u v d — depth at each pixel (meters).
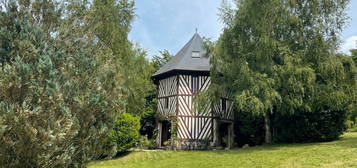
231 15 14.24
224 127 19.31
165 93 18.62
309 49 13.11
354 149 10.07
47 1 4.98
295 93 12.45
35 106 3.61
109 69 5.16
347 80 13.55
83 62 4.68
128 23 15.38
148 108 20.39
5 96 3.58
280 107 13.12
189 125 16.80
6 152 3.57
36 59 4.02
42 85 3.75
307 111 13.77
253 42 13.52
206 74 17.44
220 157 11.62
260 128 17.28
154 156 13.78
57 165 3.84
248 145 17.09
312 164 8.57
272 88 12.34
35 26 4.43
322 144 12.67
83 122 4.36
